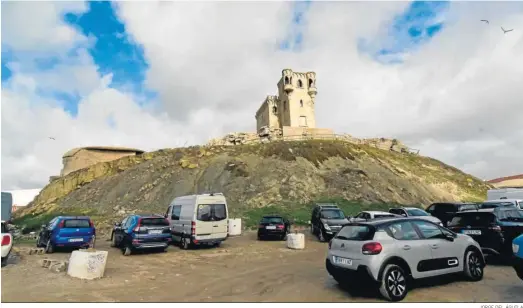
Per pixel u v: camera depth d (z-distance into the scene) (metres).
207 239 15.99
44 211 44.62
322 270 10.30
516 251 6.92
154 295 7.34
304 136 62.22
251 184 38.81
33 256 13.60
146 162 49.75
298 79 79.94
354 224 7.57
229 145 56.16
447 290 7.23
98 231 24.78
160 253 14.65
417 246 7.15
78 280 8.70
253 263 11.91
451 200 44.41
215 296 7.26
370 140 68.25
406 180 45.56
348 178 41.22
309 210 31.98
